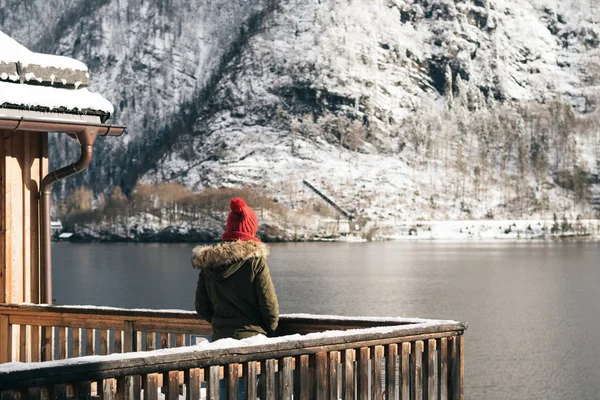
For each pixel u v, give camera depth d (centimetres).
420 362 759
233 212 754
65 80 1134
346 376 698
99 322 909
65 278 13162
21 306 973
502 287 12281
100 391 564
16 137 1135
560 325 8606
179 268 14850
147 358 576
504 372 6103
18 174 1138
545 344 7394
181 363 593
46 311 953
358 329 724
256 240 747
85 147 1143
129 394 571
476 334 8075
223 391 701
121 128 1177
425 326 756
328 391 682
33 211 1153
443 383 776
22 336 990
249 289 738
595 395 5325
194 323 848
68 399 546
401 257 18050
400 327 737
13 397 518
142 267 15138
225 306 745
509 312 9706
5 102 1065
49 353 965
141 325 881
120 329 895
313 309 9925
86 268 14912
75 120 1133
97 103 1153
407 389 746
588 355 6775
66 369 538
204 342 645
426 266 15712
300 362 668
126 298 10688
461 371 795
